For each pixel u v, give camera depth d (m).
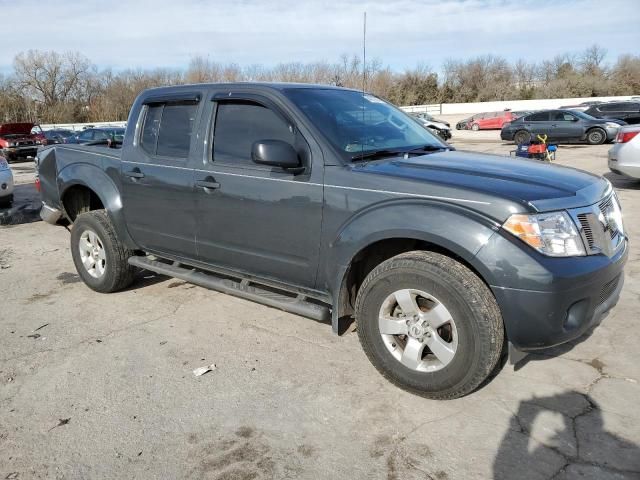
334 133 3.36
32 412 3.03
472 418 2.86
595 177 3.33
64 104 58.94
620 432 2.70
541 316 2.63
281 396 3.13
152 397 3.15
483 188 2.78
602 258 2.80
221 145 3.76
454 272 2.75
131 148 4.38
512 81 77.25
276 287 3.66
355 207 3.06
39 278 5.52
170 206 4.07
